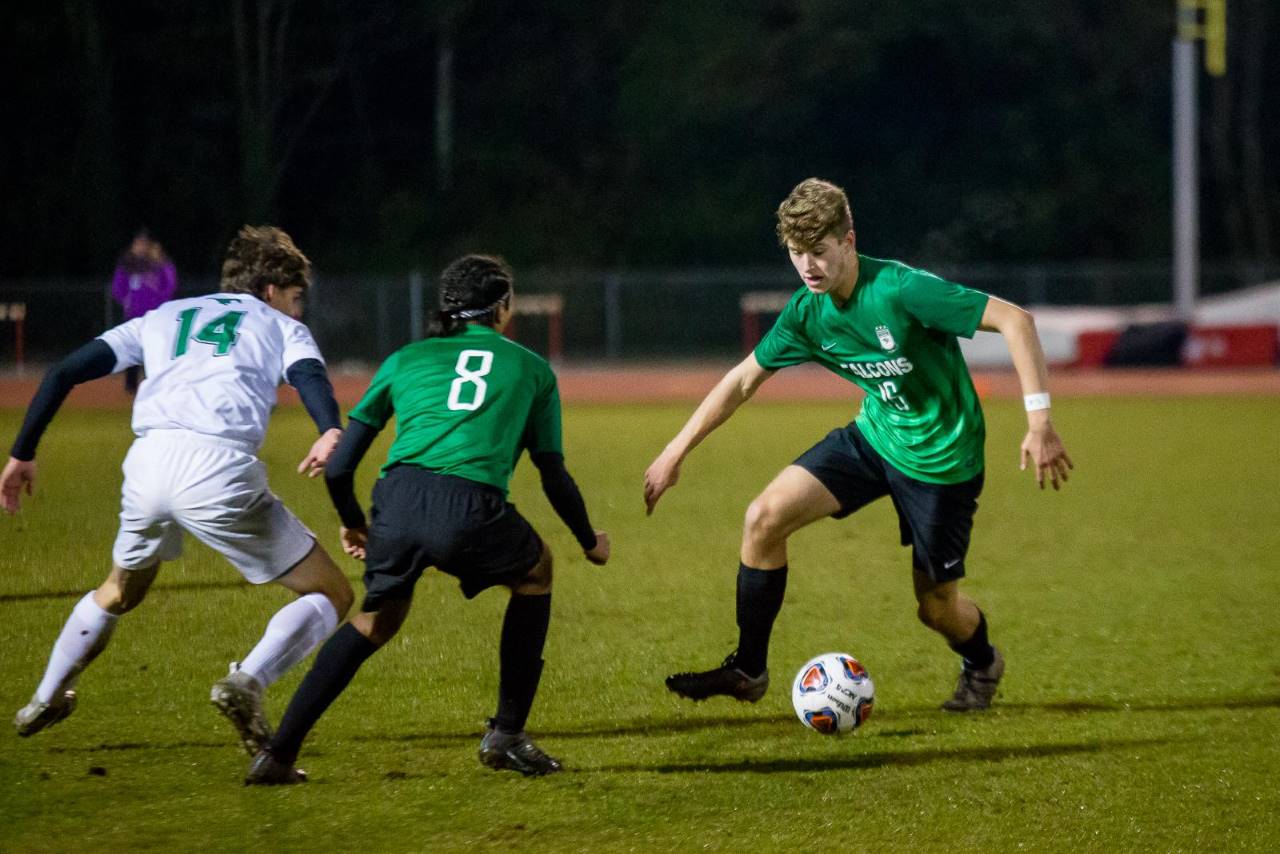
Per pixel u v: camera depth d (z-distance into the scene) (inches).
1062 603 1125.7
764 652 796.0
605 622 1050.7
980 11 6043.3
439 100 5989.2
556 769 708.0
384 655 940.6
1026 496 1696.6
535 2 6107.3
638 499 1648.6
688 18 6122.1
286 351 714.2
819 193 733.9
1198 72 6476.4
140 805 653.3
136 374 2721.5
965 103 6245.1
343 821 636.7
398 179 6112.2
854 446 797.9
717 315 4879.4
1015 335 732.7
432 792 677.3
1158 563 1291.8
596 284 4859.7
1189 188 4190.5
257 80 5679.1
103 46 5502.0
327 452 683.4
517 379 681.0
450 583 1170.0
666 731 786.8
